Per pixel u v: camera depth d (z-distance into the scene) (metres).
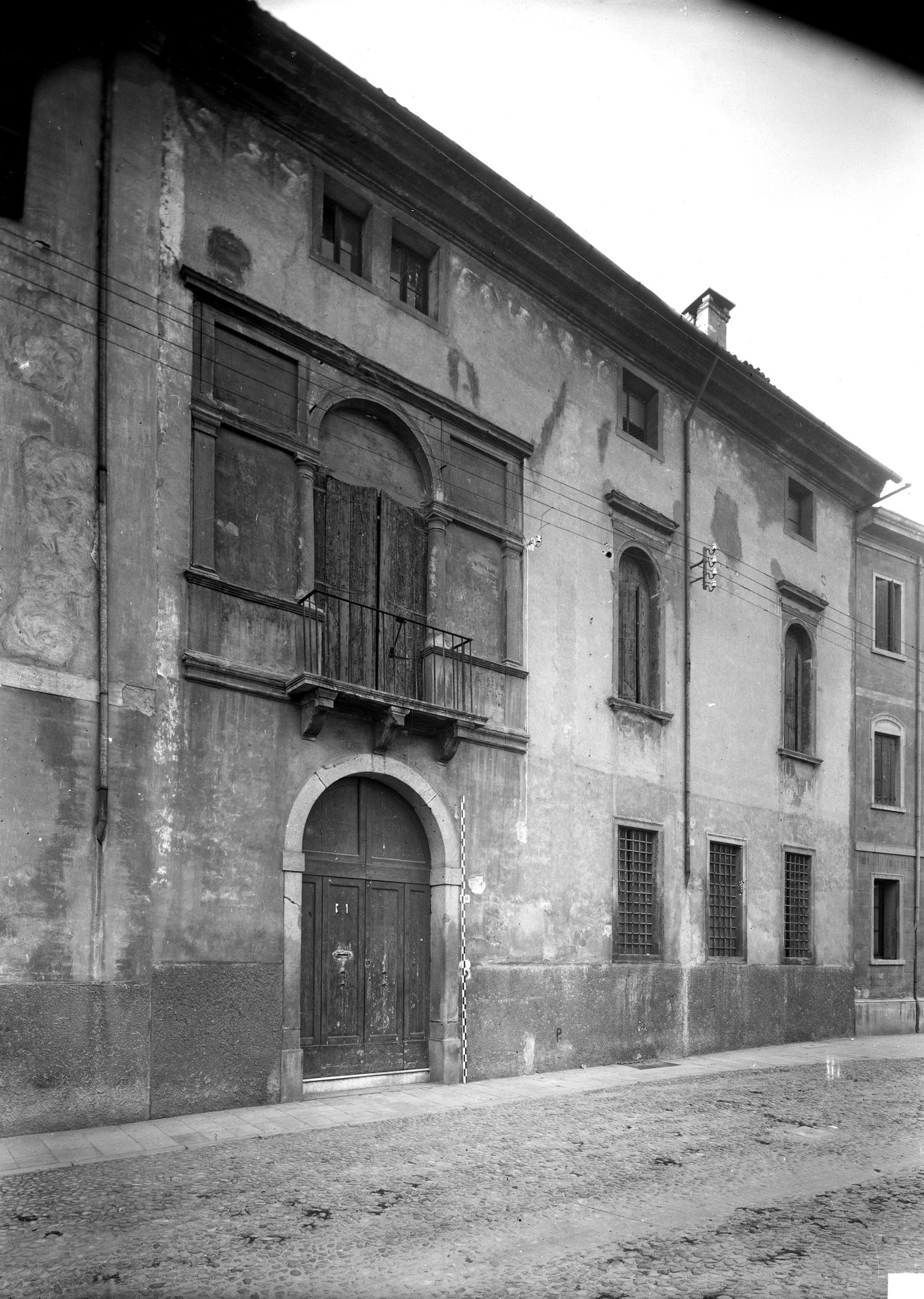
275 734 10.94
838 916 19.39
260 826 10.68
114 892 9.48
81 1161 7.90
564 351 15.25
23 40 10.12
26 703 9.19
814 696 19.56
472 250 14.02
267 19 10.84
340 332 12.21
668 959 15.40
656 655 16.11
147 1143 8.52
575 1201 7.02
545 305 15.02
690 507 17.06
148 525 10.19
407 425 12.84
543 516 14.49
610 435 15.77
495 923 12.96
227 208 11.28
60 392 9.80
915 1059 15.55
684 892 15.84
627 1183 7.51
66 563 9.60
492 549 13.83
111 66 10.55
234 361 11.24
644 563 16.30
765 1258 5.85
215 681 10.42
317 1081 11.12
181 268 10.73
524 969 13.20
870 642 21.59
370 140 12.45
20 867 8.96
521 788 13.57
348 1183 7.42
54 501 9.61
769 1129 9.63
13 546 9.34
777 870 18.00
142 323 10.42
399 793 12.43
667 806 15.80
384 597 12.45
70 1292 5.29
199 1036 9.91
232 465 11.12
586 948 14.10
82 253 10.12
